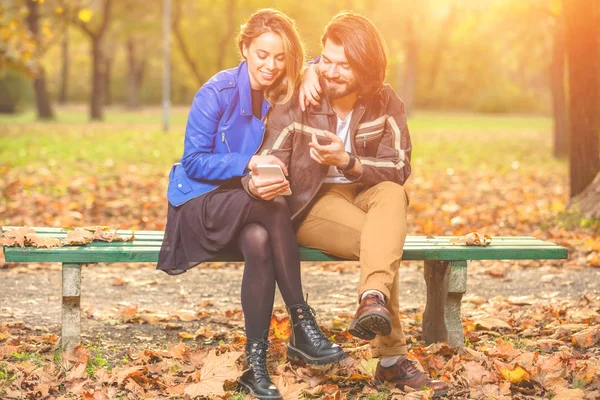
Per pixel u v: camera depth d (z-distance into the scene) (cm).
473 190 1186
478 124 3931
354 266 675
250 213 363
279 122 384
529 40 2128
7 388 349
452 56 6438
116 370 375
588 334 437
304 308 366
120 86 7219
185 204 380
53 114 3591
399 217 365
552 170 1497
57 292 563
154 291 584
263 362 360
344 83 377
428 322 439
